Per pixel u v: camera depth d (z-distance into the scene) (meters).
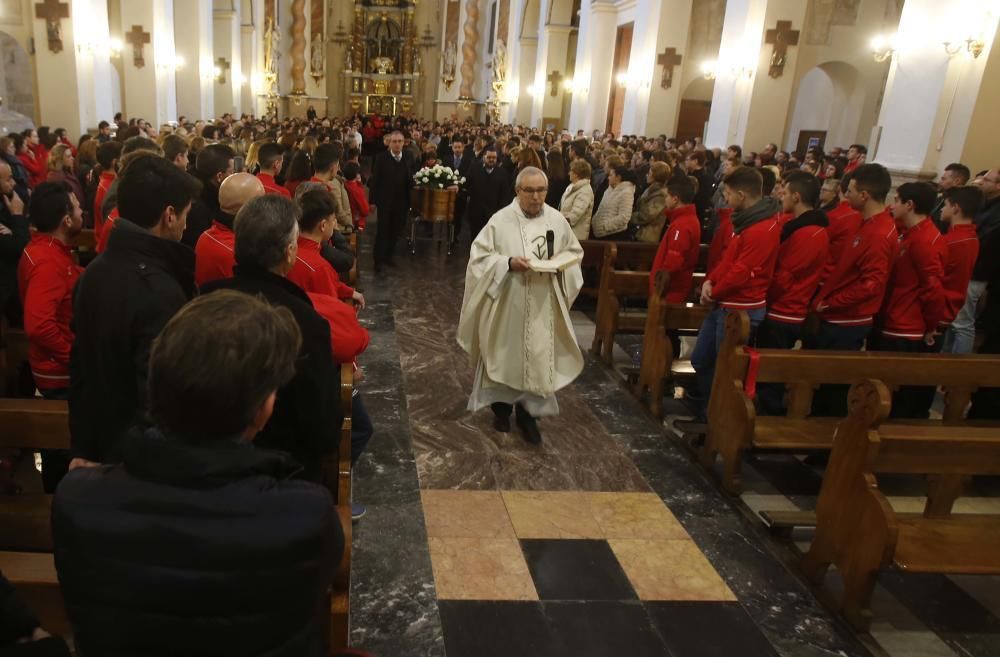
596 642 2.59
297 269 2.56
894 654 2.65
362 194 7.40
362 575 2.87
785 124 11.81
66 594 1.07
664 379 4.48
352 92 31.14
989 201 5.06
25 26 11.38
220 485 1.06
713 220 7.77
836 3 14.78
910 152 8.17
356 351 2.45
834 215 4.52
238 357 1.07
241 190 2.60
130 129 6.97
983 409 4.35
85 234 5.32
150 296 1.95
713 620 2.75
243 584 1.03
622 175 6.86
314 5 29.41
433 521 3.28
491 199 8.55
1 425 2.34
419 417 4.38
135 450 1.07
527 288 3.88
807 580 3.01
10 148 6.31
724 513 3.52
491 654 2.49
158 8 13.95
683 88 15.41
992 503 3.85
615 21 17.84
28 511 2.27
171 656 1.06
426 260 8.90
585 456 4.02
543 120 21.44
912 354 3.67
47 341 2.67
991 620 2.90
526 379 3.94
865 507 2.67
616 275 5.43
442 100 29.92
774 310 4.18
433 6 30.72
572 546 3.16
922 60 8.00
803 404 3.69
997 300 4.97
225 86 21.00
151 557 1.03
